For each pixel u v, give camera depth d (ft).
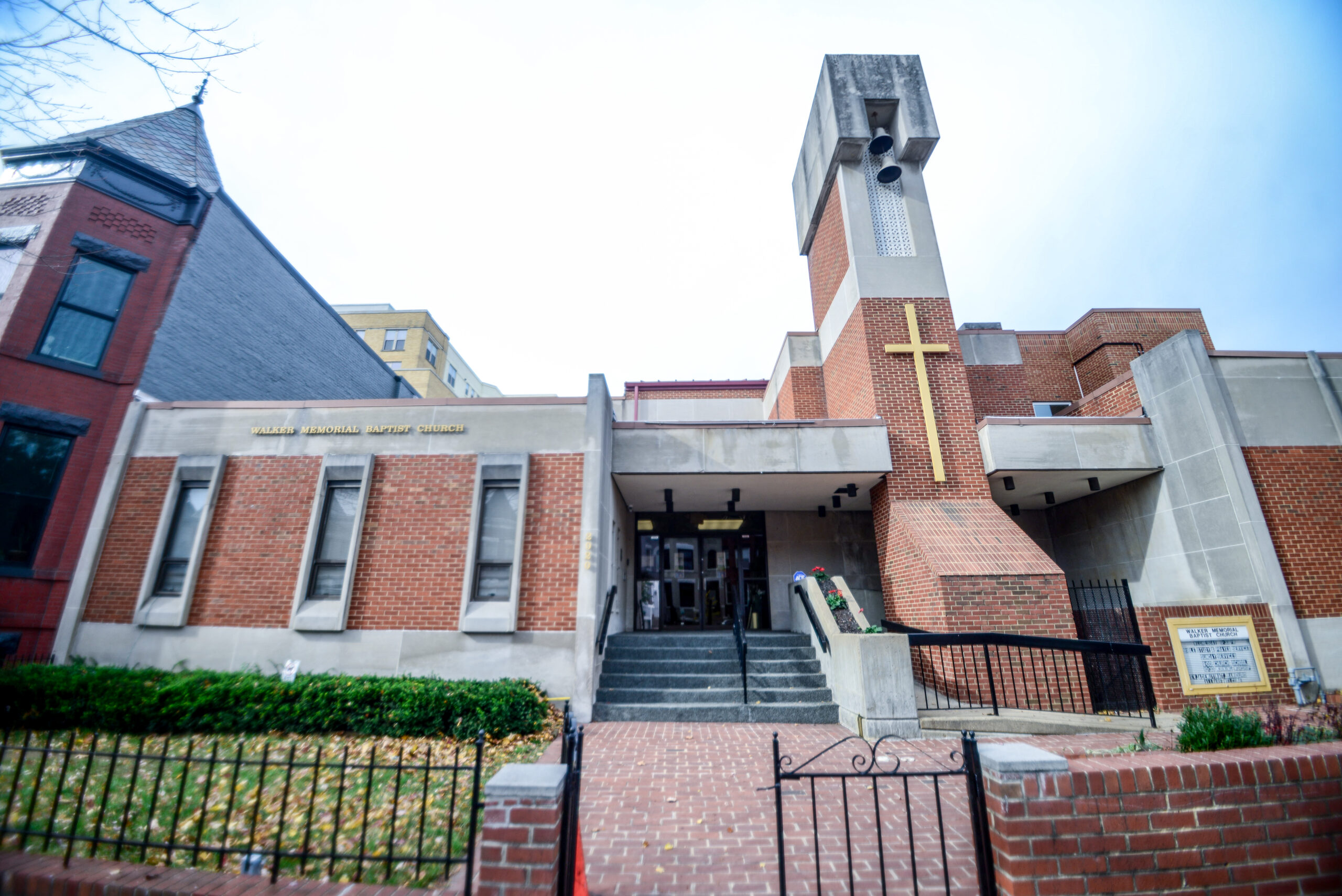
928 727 25.17
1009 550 33.47
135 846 10.95
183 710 23.63
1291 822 10.78
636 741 24.03
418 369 132.26
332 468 31.55
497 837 9.41
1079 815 10.25
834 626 29.99
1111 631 39.83
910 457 38.37
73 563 30.58
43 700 23.30
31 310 31.55
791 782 18.97
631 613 46.14
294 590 29.99
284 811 10.89
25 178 34.19
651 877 12.72
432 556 30.35
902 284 42.57
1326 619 30.99
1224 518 33.45
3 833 11.44
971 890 12.06
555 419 32.50
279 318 46.42
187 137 40.68
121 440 32.42
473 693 24.79
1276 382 35.37
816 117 50.90
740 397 63.00
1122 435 37.70
